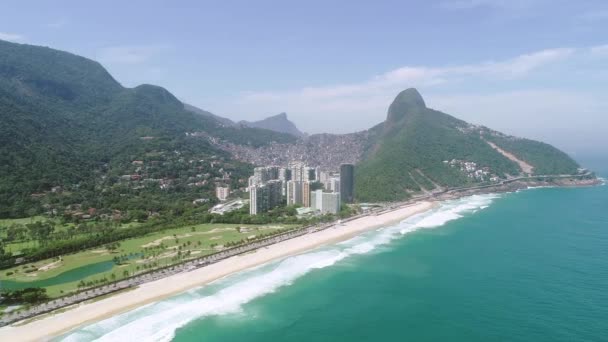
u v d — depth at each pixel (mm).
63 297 146000
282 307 143125
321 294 155375
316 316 136125
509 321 129875
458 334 122500
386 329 126688
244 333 124062
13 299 143375
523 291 154375
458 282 166250
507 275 172875
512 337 119688
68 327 125125
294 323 130875
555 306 139875
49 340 117438
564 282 162625
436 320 132125
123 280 165000
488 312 136875
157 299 148250
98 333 121812
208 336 121750
